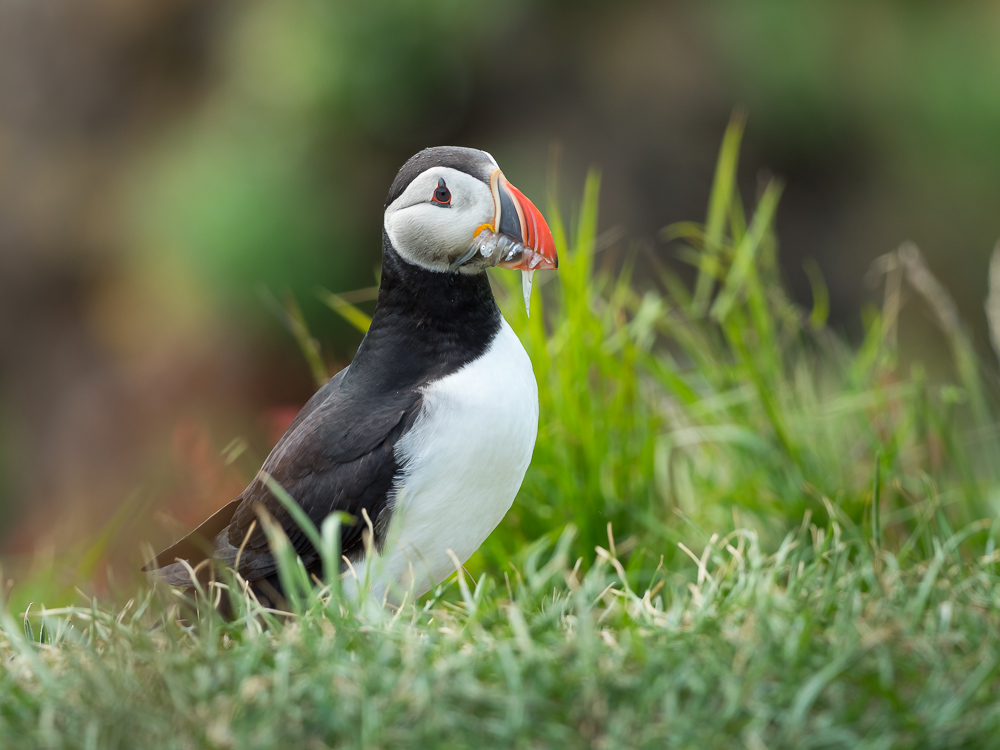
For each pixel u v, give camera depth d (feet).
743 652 12.89
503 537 22.97
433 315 17.63
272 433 29.58
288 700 12.53
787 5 55.57
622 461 23.12
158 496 27.22
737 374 24.14
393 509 17.30
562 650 13.48
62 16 59.11
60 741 12.23
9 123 60.03
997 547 19.94
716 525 23.31
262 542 17.94
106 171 60.18
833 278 58.75
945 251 58.18
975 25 56.34
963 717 11.82
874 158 58.18
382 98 57.16
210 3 59.47
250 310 54.65
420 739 11.78
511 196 16.90
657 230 55.77
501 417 17.20
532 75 57.88
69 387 59.77
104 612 16.92
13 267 59.82
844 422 24.79
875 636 12.74
